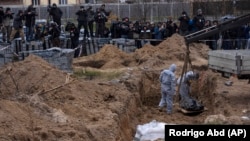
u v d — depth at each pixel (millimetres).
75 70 21656
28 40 24531
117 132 12344
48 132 10266
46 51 20109
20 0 50031
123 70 21688
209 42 26844
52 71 16016
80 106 13742
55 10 25531
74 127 11141
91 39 25812
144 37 26234
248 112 15820
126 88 17938
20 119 10695
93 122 12633
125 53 24781
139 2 43250
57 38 23938
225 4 36656
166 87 17938
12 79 14375
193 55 24656
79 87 15594
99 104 14695
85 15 25578
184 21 25484
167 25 26656
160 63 23391
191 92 20875
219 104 17500
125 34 26484
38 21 33094
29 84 14734
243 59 16156
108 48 24719
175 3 40875
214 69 17812
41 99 13086
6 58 19719
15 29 24312
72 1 51125
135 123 15844
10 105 11117
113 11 43250
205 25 25047
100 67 23891
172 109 18125
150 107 19344
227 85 19328
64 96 14250
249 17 16797
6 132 9539
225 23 16953
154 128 13500
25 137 9594
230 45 25078
